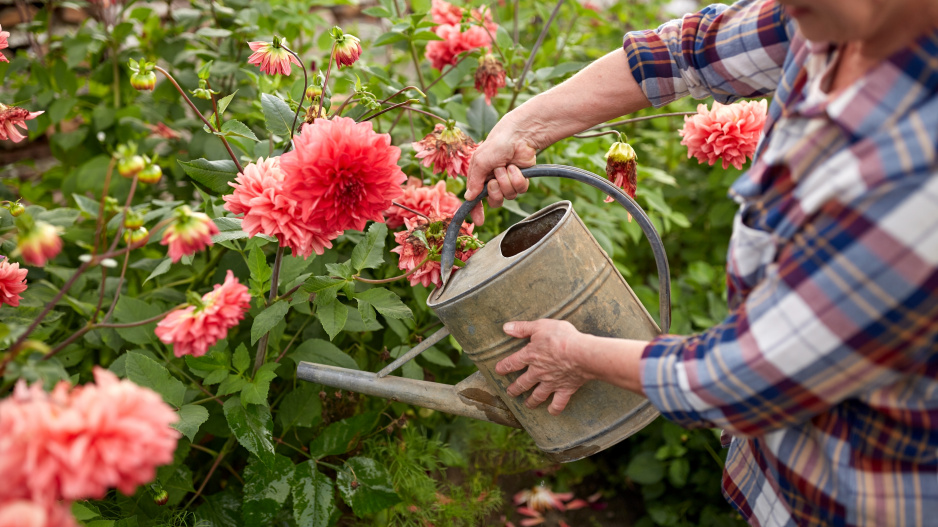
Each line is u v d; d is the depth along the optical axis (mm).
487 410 1131
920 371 752
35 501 631
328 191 1017
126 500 1313
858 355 701
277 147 1436
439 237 1204
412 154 1618
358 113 1350
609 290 1043
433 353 1492
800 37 863
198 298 906
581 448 1089
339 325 1202
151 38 2033
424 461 1591
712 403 799
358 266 1251
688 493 1953
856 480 806
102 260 880
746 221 835
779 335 729
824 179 701
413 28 1620
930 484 782
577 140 1794
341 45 1249
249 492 1295
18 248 794
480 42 1713
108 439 653
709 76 1071
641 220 1036
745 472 1028
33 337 1202
